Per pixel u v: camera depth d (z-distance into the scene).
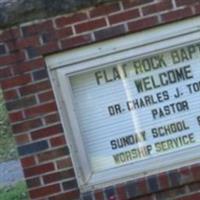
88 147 8.49
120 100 8.49
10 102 8.36
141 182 8.40
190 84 8.51
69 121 8.43
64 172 8.41
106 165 8.51
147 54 8.41
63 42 8.32
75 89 8.46
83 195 8.39
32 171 8.39
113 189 8.40
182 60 8.48
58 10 8.27
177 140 8.53
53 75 8.39
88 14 8.30
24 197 13.19
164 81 8.49
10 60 8.34
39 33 8.32
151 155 8.52
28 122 8.38
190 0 8.34
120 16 8.32
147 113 8.52
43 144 8.39
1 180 14.79
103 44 8.37
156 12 8.34
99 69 8.44
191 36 8.39
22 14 8.27
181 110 8.52
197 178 8.40
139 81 8.48
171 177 8.39
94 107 8.49
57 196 8.41
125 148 8.53
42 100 8.38
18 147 8.38
